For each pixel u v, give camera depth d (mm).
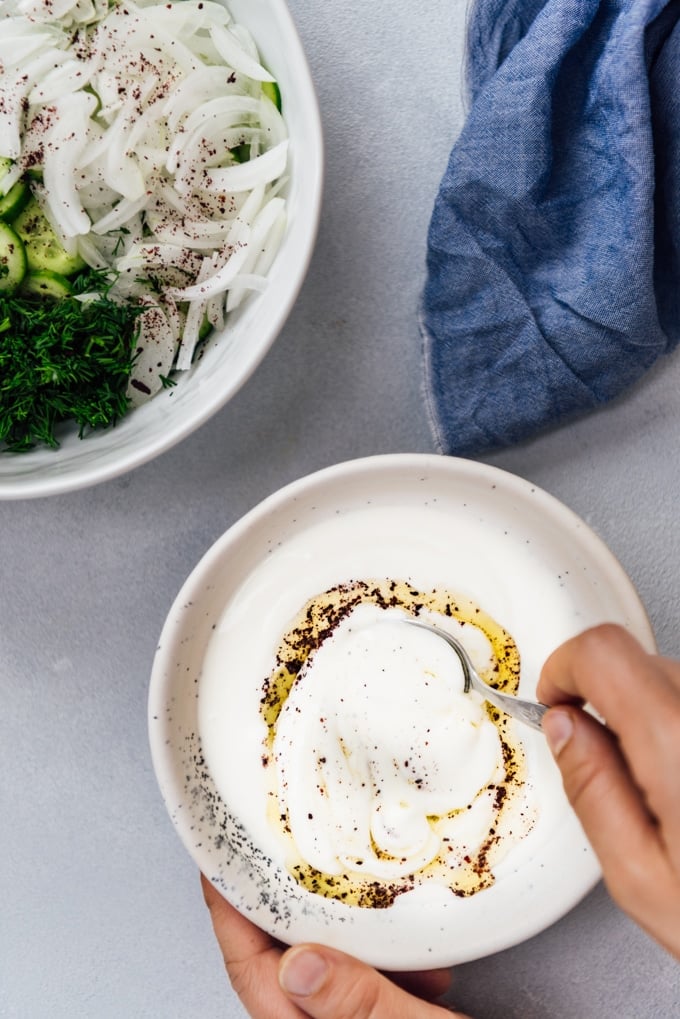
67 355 529
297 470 581
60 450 542
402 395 579
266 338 509
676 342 569
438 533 559
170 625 527
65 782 584
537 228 546
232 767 554
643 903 402
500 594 557
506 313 552
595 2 520
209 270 534
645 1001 581
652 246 535
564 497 583
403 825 544
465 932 539
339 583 560
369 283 572
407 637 547
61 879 586
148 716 542
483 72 552
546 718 434
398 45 562
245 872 540
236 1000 588
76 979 588
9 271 523
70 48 521
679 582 580
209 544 582
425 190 567
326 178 565
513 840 549
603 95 531
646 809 407
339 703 543
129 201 529
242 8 517
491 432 572
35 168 522
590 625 546
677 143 536
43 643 582
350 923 543
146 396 548
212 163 531
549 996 583
